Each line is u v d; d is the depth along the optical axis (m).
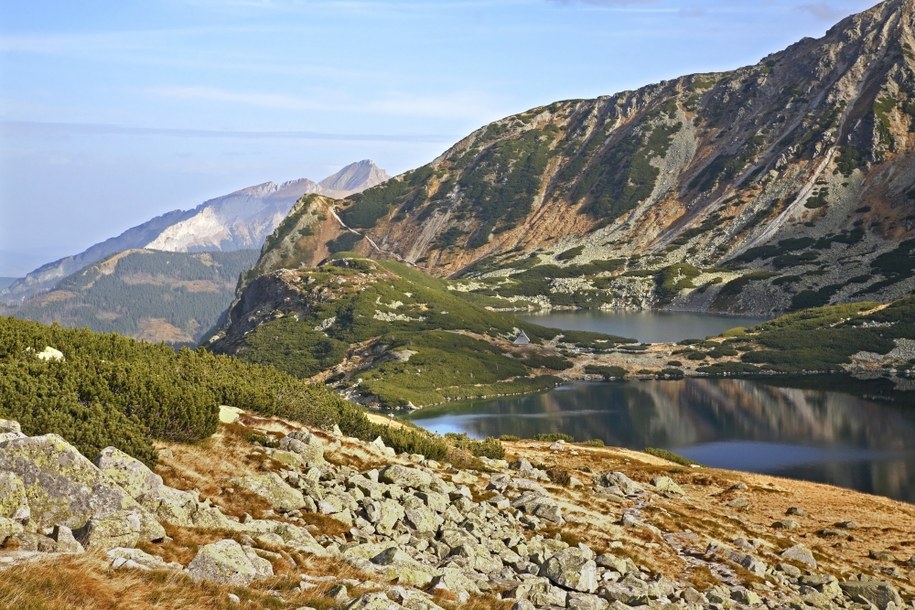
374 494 36.28
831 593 43.97
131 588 17.72
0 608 14.89
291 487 33.28
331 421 53.81
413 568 26.78
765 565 45.31
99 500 21.83
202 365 54.28
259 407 49.28
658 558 42.50
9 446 21.48
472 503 41.22
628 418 195.62
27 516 20.67
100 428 32.03
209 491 31.27
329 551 26.72
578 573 31.14
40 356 43.22
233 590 19.42
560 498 52.75
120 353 50.47
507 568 31.80
